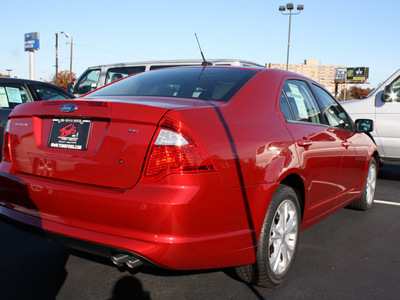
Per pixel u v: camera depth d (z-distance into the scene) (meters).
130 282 3.04
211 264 2.50
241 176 2.56
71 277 3.09
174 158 2.32
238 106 2.89
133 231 2.35
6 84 6.20
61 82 50.53
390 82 7.32
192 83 3.26
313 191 3.44
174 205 2.26
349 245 3.99
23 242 3.79
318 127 3.70
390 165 9.62
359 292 3.00
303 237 4.19
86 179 2.54
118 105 2.50
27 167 2.83
